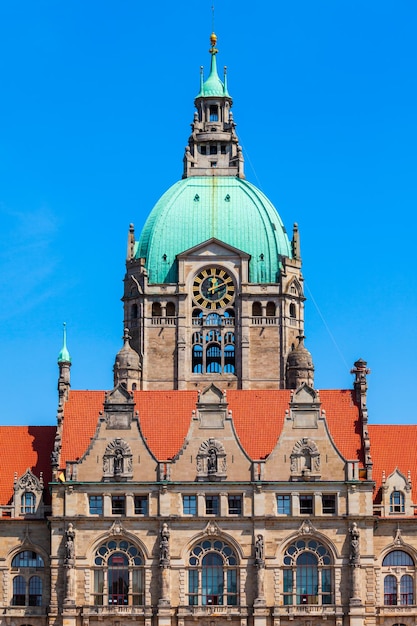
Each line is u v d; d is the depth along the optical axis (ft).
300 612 645.51
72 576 646.33
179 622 644.27
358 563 647.97
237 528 651.66
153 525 651.66
